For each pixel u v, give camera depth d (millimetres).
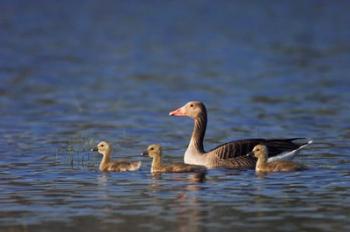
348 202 17672
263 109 34219
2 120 31312
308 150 24453
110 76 47781
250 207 17328
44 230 15789
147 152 21453
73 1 112688
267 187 19203
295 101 36438
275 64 53219
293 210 17047
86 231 15688
